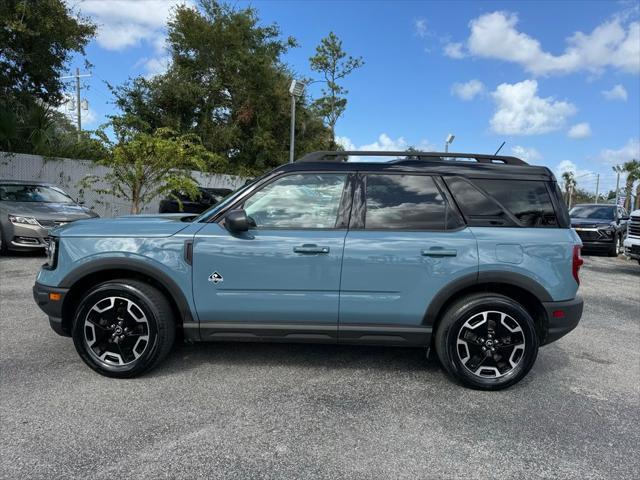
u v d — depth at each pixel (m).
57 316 3.83
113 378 3.84
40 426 3.09
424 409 3.48
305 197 3.90
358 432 3.13
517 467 2.79
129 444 2.91
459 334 3.76
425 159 4.06
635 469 2.79
